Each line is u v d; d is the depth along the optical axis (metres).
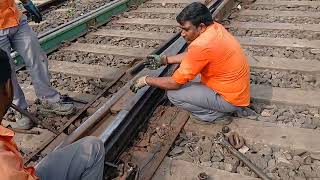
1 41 3.39
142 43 5.91
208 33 3.06
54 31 6.07
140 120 3.56
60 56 5.61
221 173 2.94
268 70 4.70
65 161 2.26
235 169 2.98
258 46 5.43
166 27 6.53
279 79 4.40
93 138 2.35
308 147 3.15
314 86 4.18
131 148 3.31
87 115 4.00
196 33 3.11
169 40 5.49
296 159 3.07
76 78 4.94
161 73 4.25
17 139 3.68
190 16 3.02
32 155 3.33
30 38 3.61
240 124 3.51
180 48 4.91
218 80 3.23
